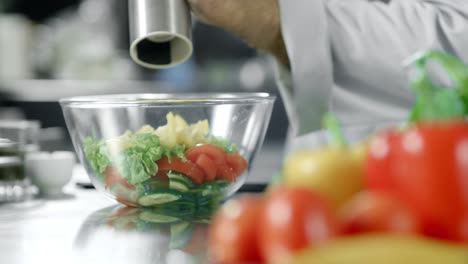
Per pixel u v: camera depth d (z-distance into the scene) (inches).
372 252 16.9
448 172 19.3
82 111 41.8
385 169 20.4
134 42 45.0
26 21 144.1
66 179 51.8
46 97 130.6
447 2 54.4
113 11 141.8
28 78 139.1
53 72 140.1
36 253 30.9
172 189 41.1
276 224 18.3
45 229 36.9
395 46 52.1
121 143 40.7
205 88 136.6
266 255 18.9
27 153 52.9
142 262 28.3
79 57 138.9
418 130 20.2
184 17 45.1
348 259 16.9
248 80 135.8
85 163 43.3
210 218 38.8
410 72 51.7
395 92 52.7
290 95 54.9
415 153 19.6
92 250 31.2
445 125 20.1
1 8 146.2
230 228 19.8
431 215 19.5
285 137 123.0
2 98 130.2
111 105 40.6
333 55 52.2
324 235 18.1
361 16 53.0
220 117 41.5
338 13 53.0
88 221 39.0
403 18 53.1
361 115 53.3
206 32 140.9
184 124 40.9
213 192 41.9
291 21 50.2
